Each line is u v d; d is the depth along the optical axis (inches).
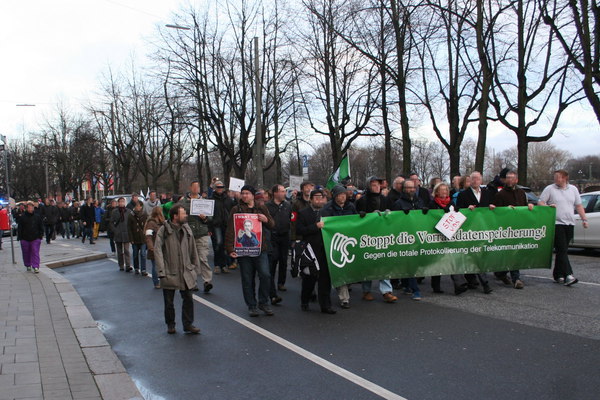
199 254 367.6
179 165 1595.7
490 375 184.7
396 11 775.7
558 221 348.8
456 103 876.0
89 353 217.8
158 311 310.8
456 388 173.5
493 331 241.9
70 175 1908.2
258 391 176.7
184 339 244.8
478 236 333.1
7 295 349.4
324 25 892.6
